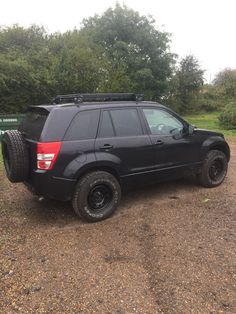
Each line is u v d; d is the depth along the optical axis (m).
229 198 5.89
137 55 33.09
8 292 3.34
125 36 34.00
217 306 3.08
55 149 4.58
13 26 24.55
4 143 5.20
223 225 4.78
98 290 3.35
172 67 36.84
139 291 3.32
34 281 3.53
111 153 5.04
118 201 5.20
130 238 4.47
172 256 3.96
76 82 18.97
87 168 4.83
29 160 4.81
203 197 5.97
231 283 3.42
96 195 4.98
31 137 4.86
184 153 5.97
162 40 35.19
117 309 3.07
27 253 4.11
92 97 5.34
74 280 3.53
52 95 18.69
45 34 24.95
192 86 44.38
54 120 4.67
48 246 4.29
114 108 5.22
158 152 5.58
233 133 16.91
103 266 3.79
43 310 3.07
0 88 16.08
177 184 6.75
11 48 21.86
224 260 3.84
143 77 32.06
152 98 35.31
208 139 6.36
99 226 4.88
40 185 4.65
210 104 43.25
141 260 3.90
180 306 3.09
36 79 17.47
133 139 5.28
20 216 5.27
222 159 6.54
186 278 3.52
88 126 4.91
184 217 5.11
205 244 4.23
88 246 4.27
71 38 22.47
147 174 5.52
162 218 5.09
